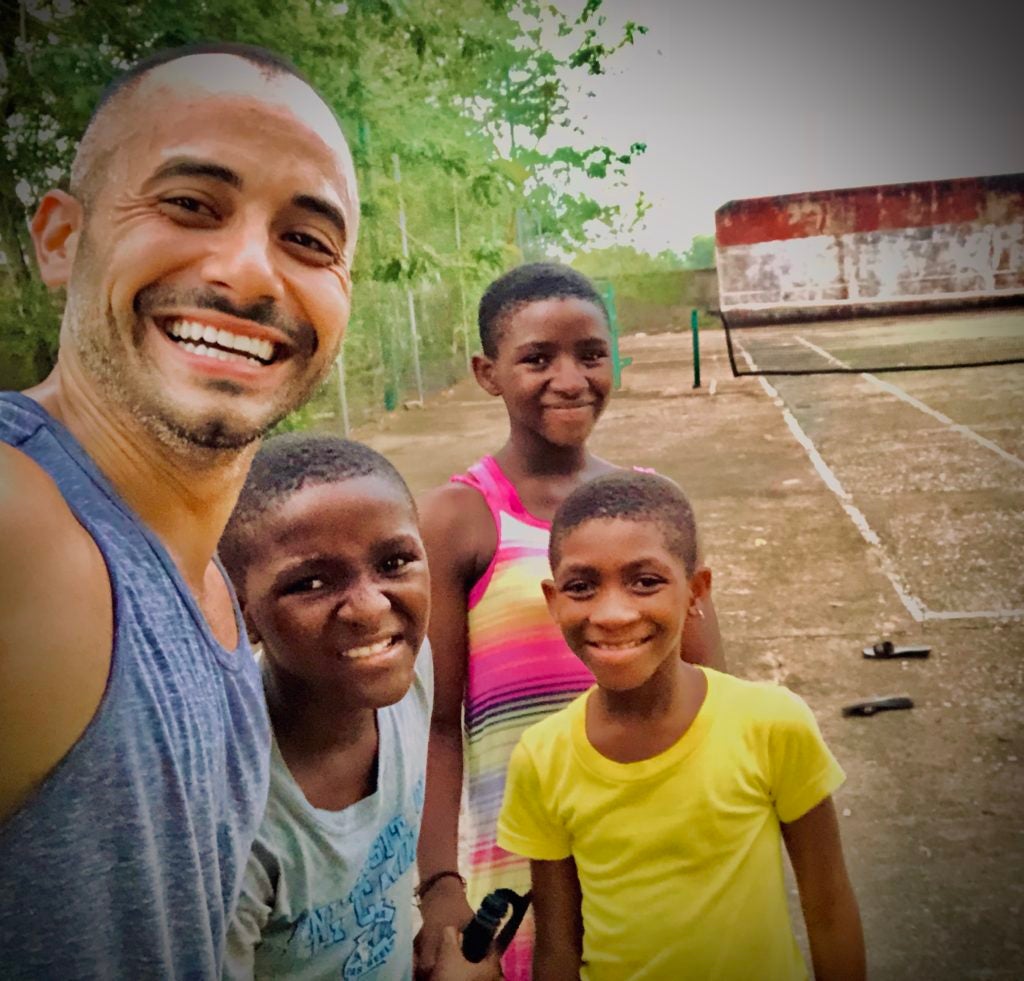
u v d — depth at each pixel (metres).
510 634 0.88
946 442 3.81
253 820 0.62
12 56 1.59
